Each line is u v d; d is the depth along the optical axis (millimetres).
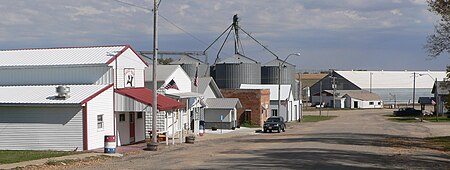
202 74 70125
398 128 56062
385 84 143000
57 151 28312
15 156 24828
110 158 24453
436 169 19391
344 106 129125
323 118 84375
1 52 38250
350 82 140750
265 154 25172
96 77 33281
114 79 33125
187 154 26031
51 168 20406
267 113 66500
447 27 31844
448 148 30188
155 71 29859
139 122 36188
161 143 33781
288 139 38500
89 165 21500
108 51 34938
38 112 29578
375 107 128750
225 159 22906
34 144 29609
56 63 34188
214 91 58812
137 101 32031
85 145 29078
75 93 30516
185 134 39750
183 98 42625
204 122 51344
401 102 142375
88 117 29422
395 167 19875
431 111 97625
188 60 70188
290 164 20609
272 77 80125
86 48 36656
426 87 146000
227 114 56062
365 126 60656
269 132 50844
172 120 35781
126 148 30391
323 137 40469
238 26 81812
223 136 43781
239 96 62594
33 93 31141
